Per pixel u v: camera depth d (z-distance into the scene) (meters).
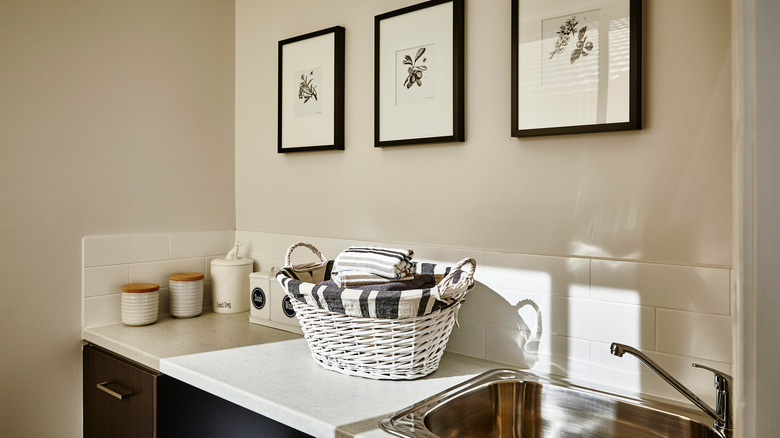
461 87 1.53
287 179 2.03
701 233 1.19
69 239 1.74
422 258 1.63
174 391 1.50
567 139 1.37
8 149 1.60
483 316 1.50
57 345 1.72
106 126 1.82
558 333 1.37
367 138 1.78
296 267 1.54
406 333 1.25
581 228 1.35
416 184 1.66
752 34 0.44
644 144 1.26
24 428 1.66
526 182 1.44
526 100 1.40
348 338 1.30
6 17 1.59
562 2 1.34
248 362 1.44
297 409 1.12
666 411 1.14
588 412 1.24
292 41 1.96
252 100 2.15
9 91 1.60
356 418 1.08
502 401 1.32
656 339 1.23
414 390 1.25
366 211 1.79
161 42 1.97
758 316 0.44
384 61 1.70
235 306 2.03
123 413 1.59
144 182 1.93
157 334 1.72
